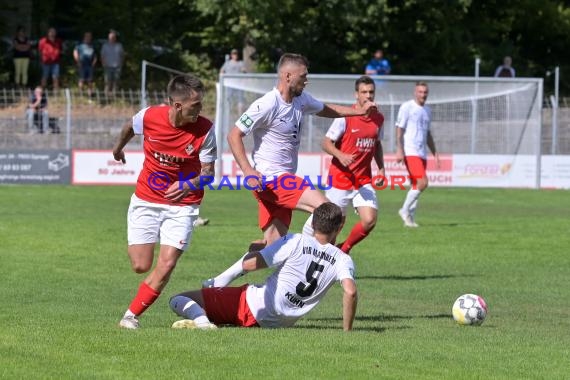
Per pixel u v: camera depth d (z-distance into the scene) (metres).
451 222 40.72
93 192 52.16
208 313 18.33
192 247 31.84
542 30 93.19
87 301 22.31
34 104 60.44
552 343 17.84
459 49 86.62
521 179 58.31
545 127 61.88
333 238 17.92
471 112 58.00
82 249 31.02
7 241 32.50
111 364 14.72
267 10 76.69
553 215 43.94
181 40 87.44
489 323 20.48
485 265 29.41
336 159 25.91
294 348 15.99
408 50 87.19
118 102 69.31
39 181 56.66
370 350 16.09
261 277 27.12
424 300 23.52
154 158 17.89
